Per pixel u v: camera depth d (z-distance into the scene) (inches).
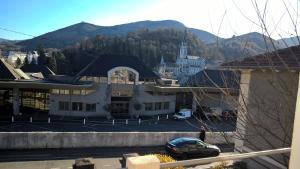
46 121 1489.9
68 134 800.3
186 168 502.3
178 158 734.5
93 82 1749.5
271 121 227.8
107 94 1710.1
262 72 408.5
